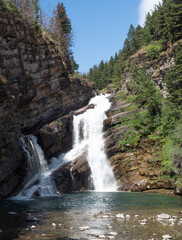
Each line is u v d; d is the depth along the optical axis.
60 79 31.52
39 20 37.22
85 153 27.33
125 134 26.69
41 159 24.17
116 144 26.58
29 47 24.41
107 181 24.64
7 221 9.25
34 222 9.09
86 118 34.09
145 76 31.52
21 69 22.19
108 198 16.52
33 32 25.72
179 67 24.00
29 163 21.02
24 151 20.72
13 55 21.11
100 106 40.41
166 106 25.36
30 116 24.98
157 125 24.86
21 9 26.31
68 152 29.89
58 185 21.39
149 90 28.28
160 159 20.59
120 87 56.53
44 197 17.72
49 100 29.09
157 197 16.66
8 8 21.69
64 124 31.00
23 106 23.72
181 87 23.97
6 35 20.53
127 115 30.67
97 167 26.16
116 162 25.02
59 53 32.50
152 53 35.16
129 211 11.44
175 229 7.86
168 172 19.17
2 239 6.85
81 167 24.86
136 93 35.12
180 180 17.72
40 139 25.52
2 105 17.17
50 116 29.73
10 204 14.05
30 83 23.81
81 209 12.13
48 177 21.61
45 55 27.89
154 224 8.60
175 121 22.81
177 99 23.05
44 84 27.36
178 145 19.47
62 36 44.53
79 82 41.25
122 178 23.44
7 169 17.09
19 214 10.78
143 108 30.20
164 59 31.09
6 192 17.05
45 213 11.02
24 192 18.62
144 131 25.02
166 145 21.22
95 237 7.02
